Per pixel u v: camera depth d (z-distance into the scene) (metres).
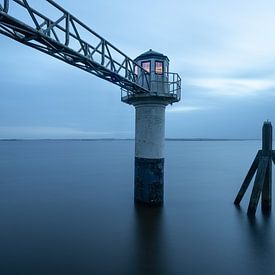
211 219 15.48
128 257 10.81
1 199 20.31
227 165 49.12
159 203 15.98
